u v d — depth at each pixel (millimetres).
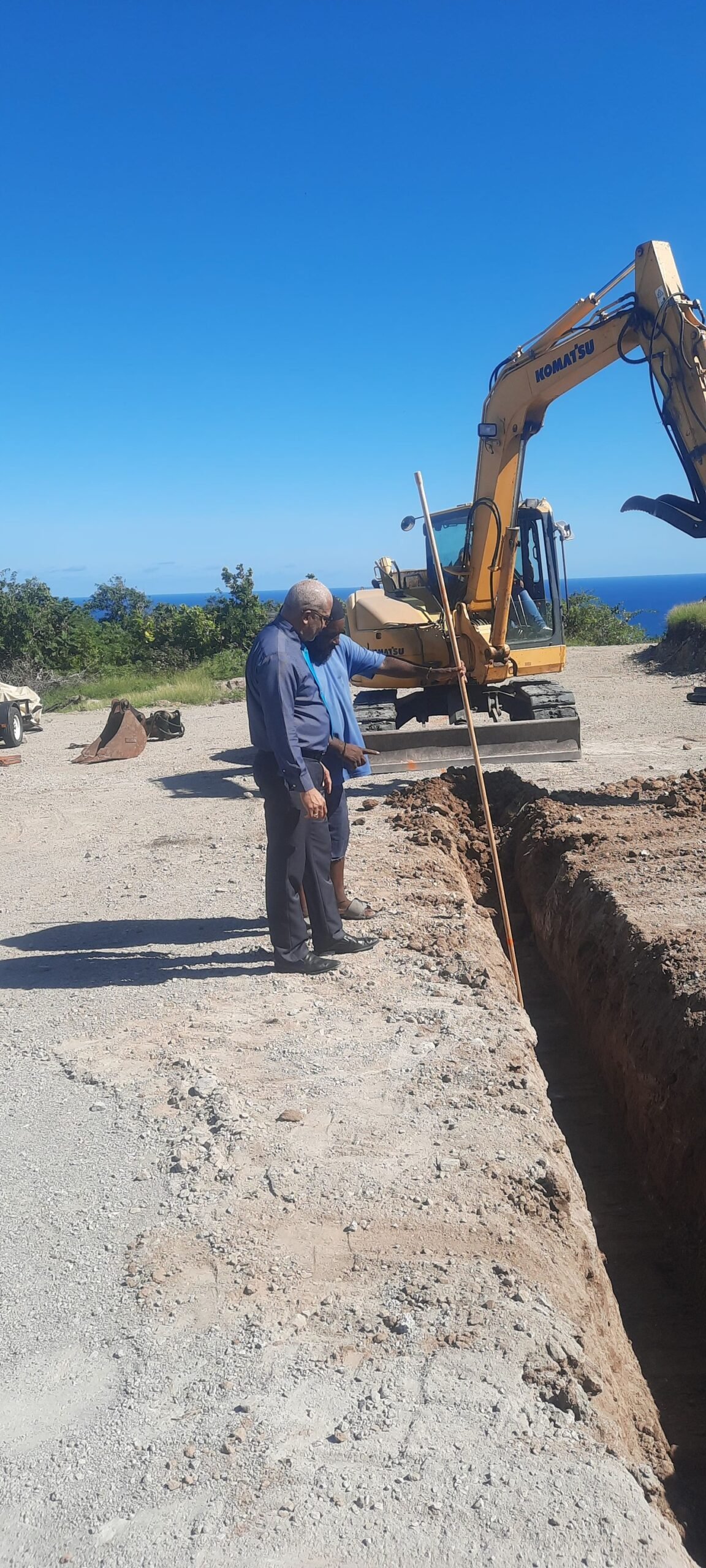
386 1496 2354
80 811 11680
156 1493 2393
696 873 7039
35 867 9016
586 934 6812
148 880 8242
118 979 5867
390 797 10477
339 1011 5227
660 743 14047
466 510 13094
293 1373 2762
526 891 8391
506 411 11188
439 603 12688
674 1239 4848
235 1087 4434
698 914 6219
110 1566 2209
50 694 27938
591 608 38719
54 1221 3516
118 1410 2662
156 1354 2859
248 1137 3986
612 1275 4727
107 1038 5020
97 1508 2359
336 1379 2734
